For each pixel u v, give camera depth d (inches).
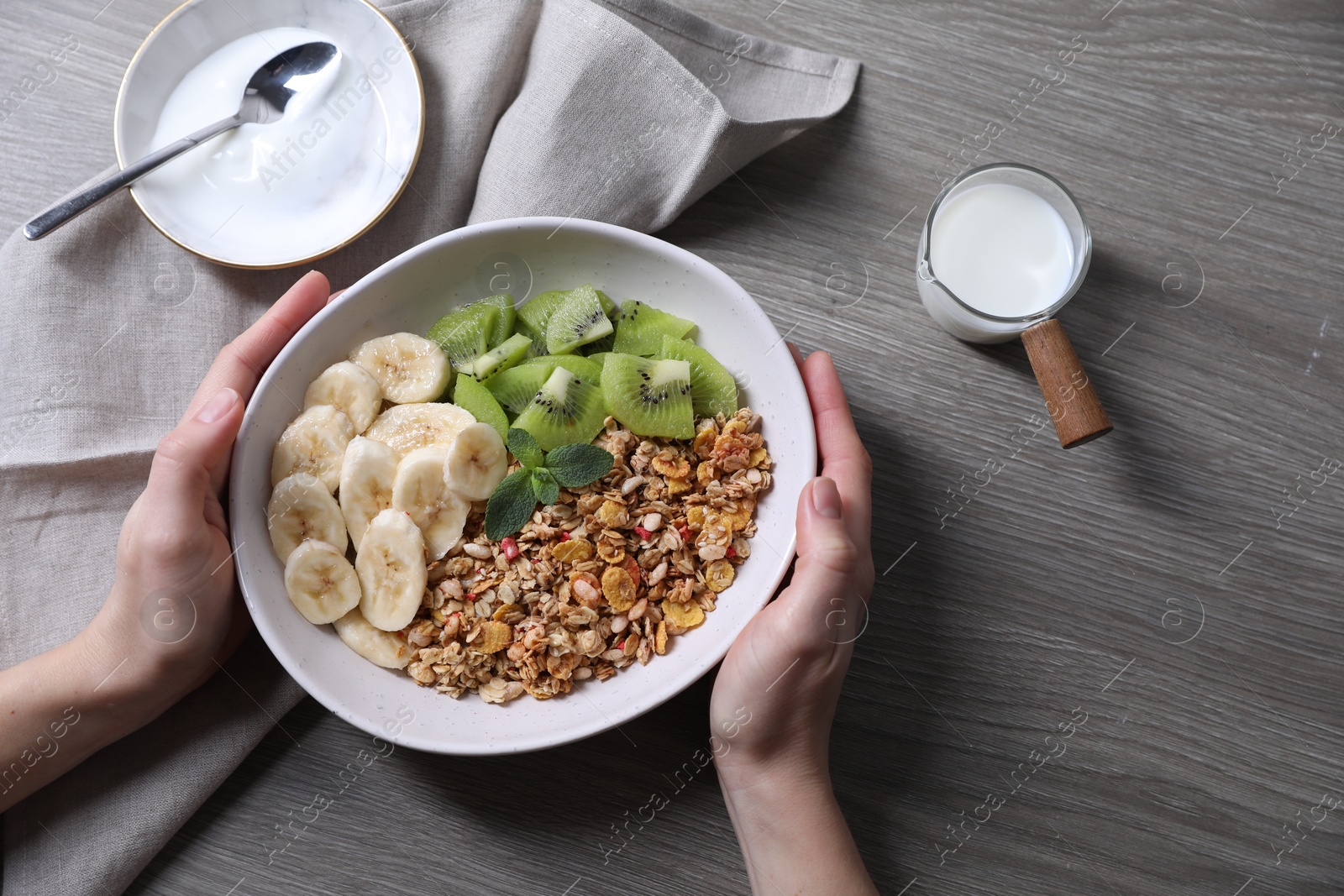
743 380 22.1
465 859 23.2
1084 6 24.2
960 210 23.2
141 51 22.5
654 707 20.1
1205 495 23.9
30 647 22.4
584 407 21.5
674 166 23.2
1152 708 23.7
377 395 21.4
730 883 23.1
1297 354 24.1
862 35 24.3
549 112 23.0
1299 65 24.1
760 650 20.7
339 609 20.8
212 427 20.2
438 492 21.0
